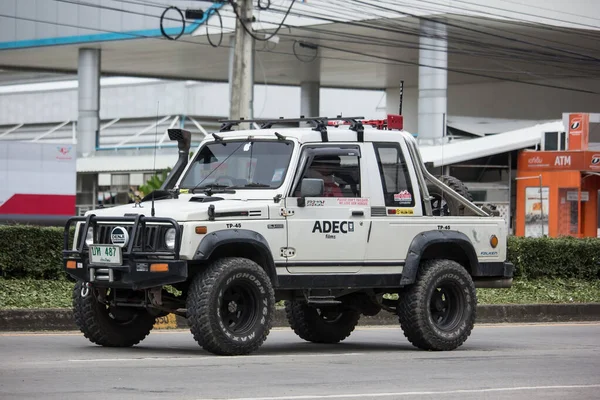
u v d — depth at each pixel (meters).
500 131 93.06
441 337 24.95
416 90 139.00
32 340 26.06
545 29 96.44
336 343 27.69
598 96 122.00
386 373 20.34
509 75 121.75
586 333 32.09
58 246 35.69
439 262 25.31
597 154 67.44
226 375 19.30
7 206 65.88
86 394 16.64
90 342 25.53
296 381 18.78
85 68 110.75
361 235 24.14
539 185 69.00
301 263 23.38
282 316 33.06
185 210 21.84
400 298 25.06
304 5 95.38
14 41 111.06
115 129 138.75
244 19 53.09
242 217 22.47
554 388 18.83
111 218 22.39
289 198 23.30
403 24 95.25
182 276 21.58
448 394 17.70
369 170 24.50
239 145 24.52
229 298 22.31
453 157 71.31
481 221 26.23
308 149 23.86
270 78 134.88
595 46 107.38
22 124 145.25
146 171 99.19
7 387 17.28
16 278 35.16
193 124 135.25
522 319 37.25
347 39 103.38
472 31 96.81
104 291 23.64
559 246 43.31
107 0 104.81
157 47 110.75
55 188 67.25
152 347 24.73
